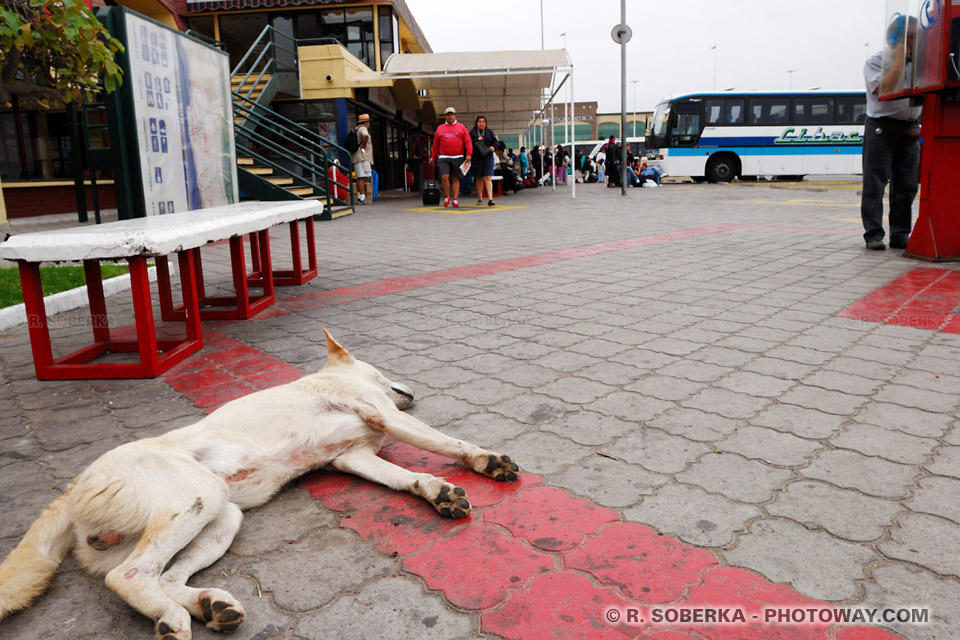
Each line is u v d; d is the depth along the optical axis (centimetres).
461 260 826
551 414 330
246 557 220
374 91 2142
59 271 683
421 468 284
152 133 754
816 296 570
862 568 203
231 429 249
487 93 2231
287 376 398
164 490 207
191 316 452
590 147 4950
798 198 1798
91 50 578
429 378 388
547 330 487
